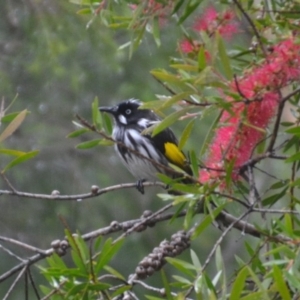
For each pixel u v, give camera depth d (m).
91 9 8.73
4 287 17.84
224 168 7.17
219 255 6.63
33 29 17.92
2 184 18.69
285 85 6.91
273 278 6.21
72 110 18.89
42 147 18.98
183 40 8.47
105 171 19.25
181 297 6.46
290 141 8.16
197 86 6.74
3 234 18.39
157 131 6.91
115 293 7.00
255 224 7.02
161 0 7.97
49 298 7.51
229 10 8.27
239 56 8.39
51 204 18.78
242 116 6.91
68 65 18.30
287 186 8.02
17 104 18.66
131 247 18.91
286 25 7.40
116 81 18.84
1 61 18.44
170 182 7.13
